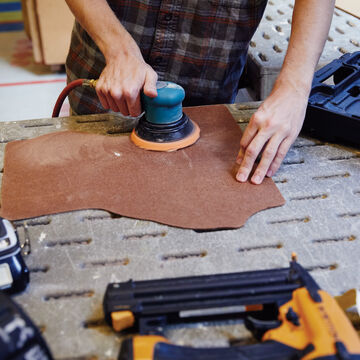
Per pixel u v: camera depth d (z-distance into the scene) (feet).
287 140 2.62
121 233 2.27
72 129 3.06
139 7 3.38
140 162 2.73
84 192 2.51
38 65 8.14
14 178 2.62
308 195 2.51
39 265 2.10
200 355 1.61
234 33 3.45
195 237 2.24
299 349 1.62
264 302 1.79
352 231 2.27
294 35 2.86
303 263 2.10
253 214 2.37
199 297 1.79
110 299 1.78
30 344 1.50
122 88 2.71
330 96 2.98
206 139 2.94
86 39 3.65
